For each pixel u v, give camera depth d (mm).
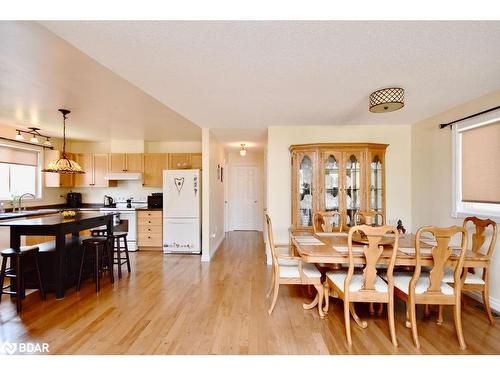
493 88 2779
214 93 2896
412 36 1789
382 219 3990
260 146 6691
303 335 2283
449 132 3506
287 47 1933
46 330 2340
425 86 2715
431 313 2715
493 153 2871
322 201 4180
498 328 2398
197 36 1784
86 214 4027
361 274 2596
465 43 1878
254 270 4129
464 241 2150
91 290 3303
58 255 3037
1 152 4793
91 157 5961
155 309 2768
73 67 2479
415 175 4289
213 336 2262
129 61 2143
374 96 2809
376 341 2193
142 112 3967
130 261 4684
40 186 5582
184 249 5246
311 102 3221
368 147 4129
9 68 2486
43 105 3617
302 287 3438
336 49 1962
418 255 2162
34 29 1850
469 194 3188
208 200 4746
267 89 2781
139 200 6191
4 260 2812
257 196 7883
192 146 6355
